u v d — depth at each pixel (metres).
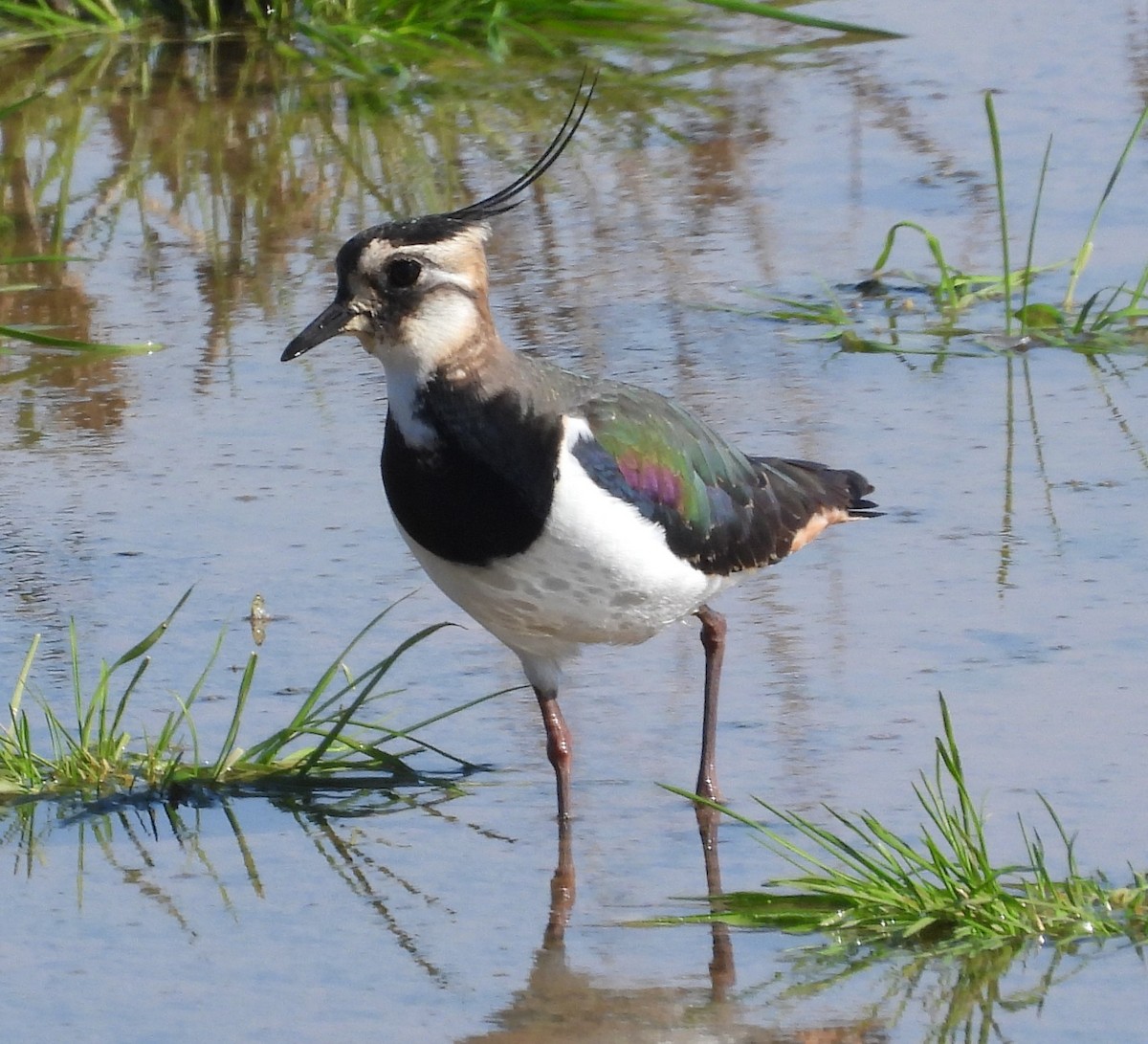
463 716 11.34
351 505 13.91
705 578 10.40
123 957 8.89
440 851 9.97
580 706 11.36
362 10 24.31
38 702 11.41
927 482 13.87
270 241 18.83
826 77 23.34
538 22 24.47
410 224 9.78
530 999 8.47
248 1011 8.38
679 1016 8.30
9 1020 8.32
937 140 21.05
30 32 24.25
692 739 10.93
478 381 9.73
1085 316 16.39
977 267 17.86
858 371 15.93
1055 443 14.46
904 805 9.97
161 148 21.12
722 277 17.86
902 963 8.67
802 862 9.66
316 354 16.66
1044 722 10.66
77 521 13.70
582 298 17.45
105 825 10.35
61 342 16.47
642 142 21.36
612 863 9.75
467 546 9.78
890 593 12.35
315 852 9.99
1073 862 9.19
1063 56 23.73
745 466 10.72
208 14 24.36
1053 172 19.94
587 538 9.70
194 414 15.48
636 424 10.02
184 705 10.77
